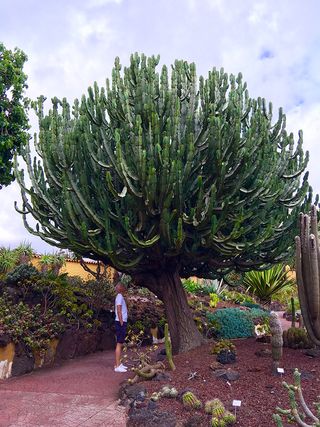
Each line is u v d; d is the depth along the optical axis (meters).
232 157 6.96
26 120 12.98
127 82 7.57
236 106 7.38
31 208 8.05
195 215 6.88
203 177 7.27
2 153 12.01
